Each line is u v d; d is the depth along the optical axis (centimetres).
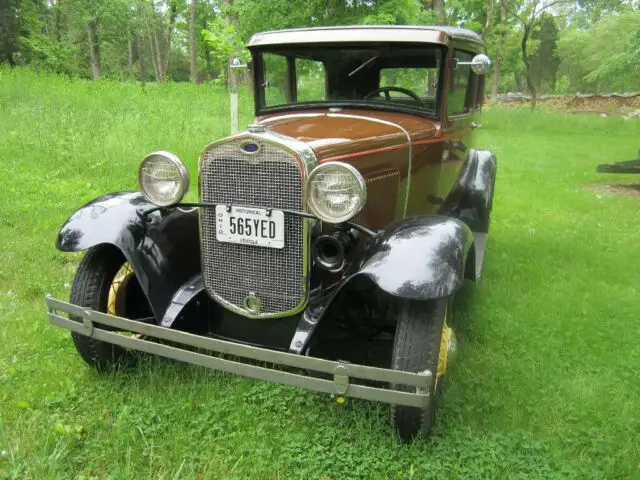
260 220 298
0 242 575
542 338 409
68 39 4088
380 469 274
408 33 390
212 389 335
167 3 4400
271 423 307
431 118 420
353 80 421
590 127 1939
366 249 290
